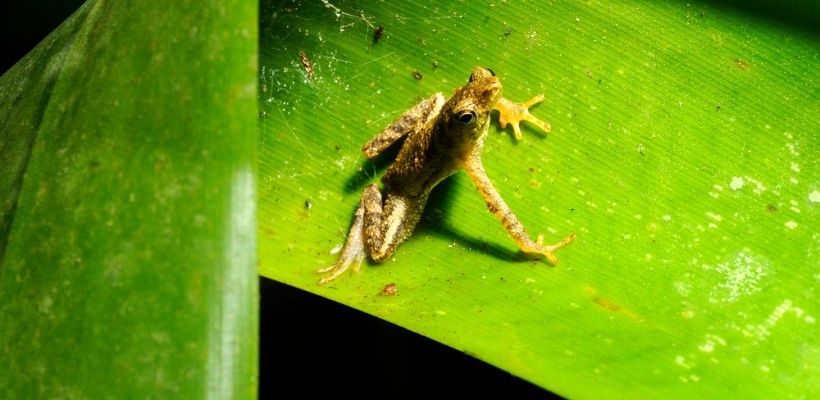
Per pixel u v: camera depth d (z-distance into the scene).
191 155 0.46
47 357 0.46
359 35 0.51
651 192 0.50
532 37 0.51
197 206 0.46
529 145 0.51
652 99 0.50
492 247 0.50
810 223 0.49
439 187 0.51
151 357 0.46
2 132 0.48
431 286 0.50
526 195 0.50
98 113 0.47
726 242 0.49
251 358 0.46
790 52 0.50
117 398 0.46
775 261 0.49
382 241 0.50
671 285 0.49
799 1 0.50
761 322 0.49
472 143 0.50
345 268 0.50
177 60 0.46
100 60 0.47
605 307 0.49
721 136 0.50
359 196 0.51
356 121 0.51
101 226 0.46
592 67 0.50
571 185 0.50
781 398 0.48
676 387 0.48
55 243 0.46
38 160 0.47
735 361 0.48
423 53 0.51
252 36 0.46
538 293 0.50
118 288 0.46
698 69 0.50
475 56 0.51
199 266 0.46
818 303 0.49
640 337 0.49
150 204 0.46
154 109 0.46
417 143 0.51
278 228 0.50
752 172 0.50
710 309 0.49
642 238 0.50
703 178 0.50
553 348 0.48
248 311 0.46
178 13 0.47
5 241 0.46
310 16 0.51
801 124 0.50
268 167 0.51
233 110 0.46
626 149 0.50
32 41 0.52
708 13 0.50
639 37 0.50
